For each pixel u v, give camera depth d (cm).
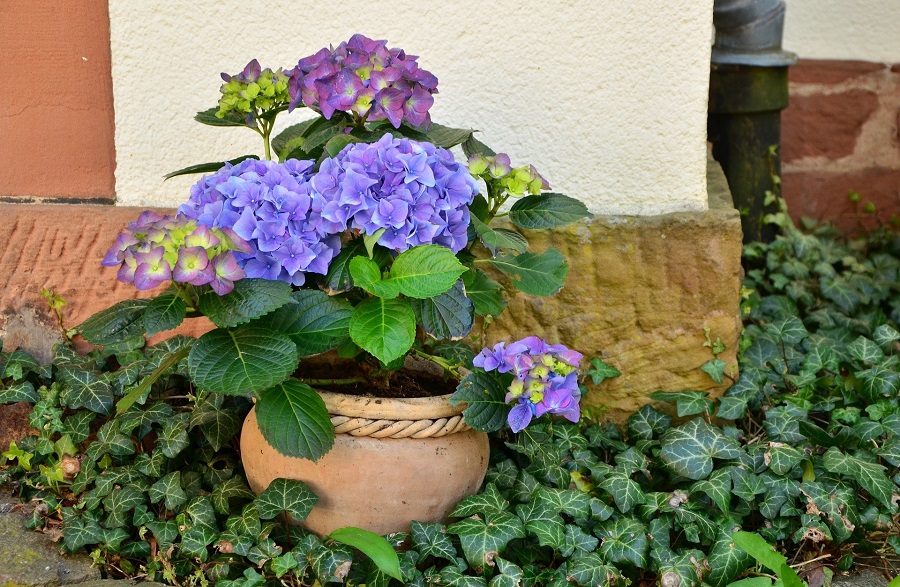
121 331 182
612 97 249
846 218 384
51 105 256
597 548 205
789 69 379
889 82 377
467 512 203
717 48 332
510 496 220
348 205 180
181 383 252
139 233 175
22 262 255
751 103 331
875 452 233
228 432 227
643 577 208
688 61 245
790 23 377
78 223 256
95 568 207
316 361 232
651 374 256
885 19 373
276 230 179
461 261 202
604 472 227
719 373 251
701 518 212
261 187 182
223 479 227
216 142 260
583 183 255
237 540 198
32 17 251
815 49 378
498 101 254
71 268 256
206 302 175
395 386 221
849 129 382
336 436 195
